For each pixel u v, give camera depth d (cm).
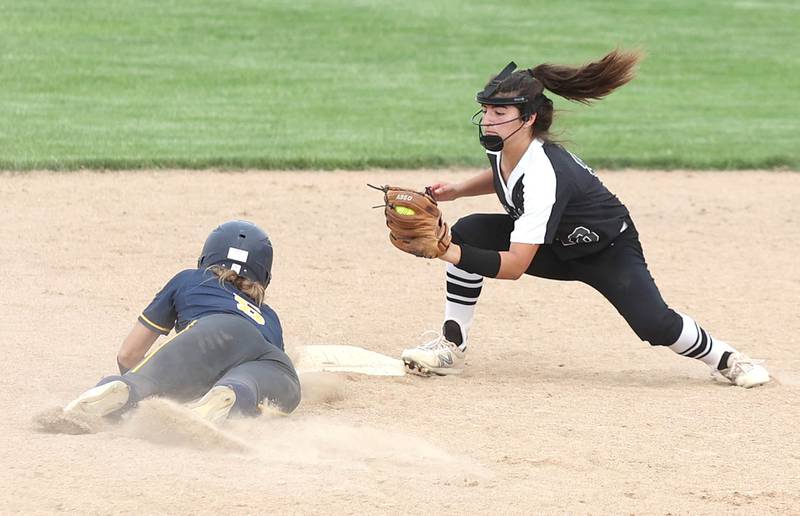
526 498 1596
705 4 10244
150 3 8994
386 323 2825
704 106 6762
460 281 2403
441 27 8762
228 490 1559
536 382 2362
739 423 2062
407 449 1822
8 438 1769
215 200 4172
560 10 9706
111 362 2323
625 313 2361
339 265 3397
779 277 3450
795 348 2712
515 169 2283
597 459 1809
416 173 4844
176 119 5722
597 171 5138
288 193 4366
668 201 4553
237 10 8962
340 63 7500
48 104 5928
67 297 2853
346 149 5109
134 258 3303
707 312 3039
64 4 8738
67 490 1545
